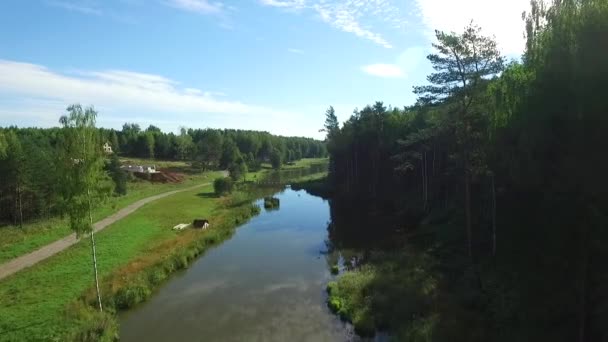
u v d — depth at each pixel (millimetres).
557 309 16906
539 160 15117
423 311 20672
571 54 13883
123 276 27688
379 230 42719
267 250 37312
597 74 13141
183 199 67312
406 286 24031
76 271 28734
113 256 32656
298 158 182875
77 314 21359
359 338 20125
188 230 42938
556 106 14273
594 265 14930
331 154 89812
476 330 17906
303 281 28719
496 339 16984
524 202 19781
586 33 13617
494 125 21766
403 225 43312
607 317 14430
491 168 24703
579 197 13844
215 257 35375
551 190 14969
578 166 13555
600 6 13789
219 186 74062
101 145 21844
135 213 53094
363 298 23906
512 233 24188
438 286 23438
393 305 21969
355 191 72562
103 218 49438
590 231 13977
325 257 34375
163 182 89000
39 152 49500
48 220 47375
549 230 16172
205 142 121812
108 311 23031
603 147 13102
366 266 29500
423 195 50938
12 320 20703
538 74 15359
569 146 13953
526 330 16703
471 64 25297
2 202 46781
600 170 13156
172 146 139750
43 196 47844
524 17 18625
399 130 60125
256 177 110812
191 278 29953
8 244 35688
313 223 49406
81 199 20672
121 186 68625
